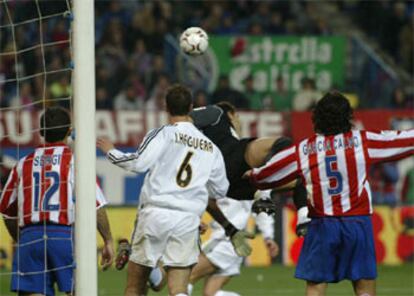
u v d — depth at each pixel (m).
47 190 26.00
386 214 57.69
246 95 68.75
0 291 41.94
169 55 70.81
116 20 71.06
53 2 69.56
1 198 26.66
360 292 25.38
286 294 43.78
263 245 55.88
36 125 56.53
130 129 58.53
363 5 80.00
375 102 72.25
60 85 67.06
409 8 80.25
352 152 25.03
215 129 28.12
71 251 25.83
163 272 29.92
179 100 25.97
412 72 78.19
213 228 33.66
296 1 77.31
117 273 52.16
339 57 71.31
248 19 75.38
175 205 25.56
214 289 33.78
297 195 27.45
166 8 73.38
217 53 69.44
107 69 68.06
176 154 25.67
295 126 60.66
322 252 25.11
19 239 26.19
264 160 27.48
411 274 52.12
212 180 26.22
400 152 25.09
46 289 25.89
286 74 70.31
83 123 23.53
